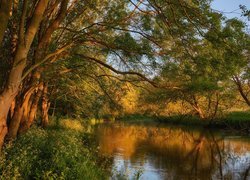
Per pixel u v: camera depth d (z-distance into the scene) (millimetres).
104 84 17781
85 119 42344
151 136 35250
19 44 8648
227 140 32562
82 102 29438
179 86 13742
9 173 10234
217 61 11344
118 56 14531
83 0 15812
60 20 12625
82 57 14852
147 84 15945
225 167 19641
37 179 10852
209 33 10516
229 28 10484
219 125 47125
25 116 17484
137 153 23328
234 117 46281
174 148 26625
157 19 12641
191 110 52875
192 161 21203
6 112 8898
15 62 8656
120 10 14477
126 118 66250
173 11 10867
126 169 17344
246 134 38281
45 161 12641
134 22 13992
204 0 10531
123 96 18578
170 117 58500
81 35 13562
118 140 30188
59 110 41688
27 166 11523
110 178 14766
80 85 23266
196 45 11766
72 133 25516
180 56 12984
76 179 11781
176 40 12117
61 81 22453
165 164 19875
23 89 15250
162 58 13703
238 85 40062
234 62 11078
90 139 29125
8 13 7672
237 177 17125
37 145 14977
